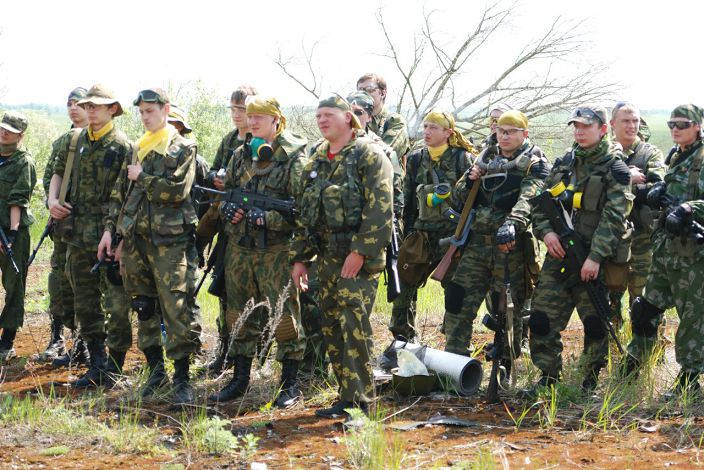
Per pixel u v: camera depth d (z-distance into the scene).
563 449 4.52
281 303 5.14
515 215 5.66
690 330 5.42
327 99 5.00
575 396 5.43
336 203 4.98
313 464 4.32
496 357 5.54
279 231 5.50
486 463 4.07
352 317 5.04
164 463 4.38
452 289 6.04
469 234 6.04
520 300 6.05
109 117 6.28
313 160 5.17
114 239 5.93
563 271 5.47
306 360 6.31
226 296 5.94
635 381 5.55
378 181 4.95
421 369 5.71
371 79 7.16
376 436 4.38
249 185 5.57
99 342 6.42
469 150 6.50
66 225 6.26
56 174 6.46
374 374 5.63
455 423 4.98
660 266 5.64
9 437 4.77
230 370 6.41
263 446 4.66
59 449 4.54
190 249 5.80
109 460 4.44
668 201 5.61
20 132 7.21
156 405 5.58
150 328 5.87
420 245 6.46
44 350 7.45
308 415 5.27
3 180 7.21
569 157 5.55
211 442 4.56
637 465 4.24
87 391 6.02
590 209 5.44
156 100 5.60
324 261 5.16
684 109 5.50
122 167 5.91
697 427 4.84
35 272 12.34
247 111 5.54
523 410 5.29
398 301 6.73
